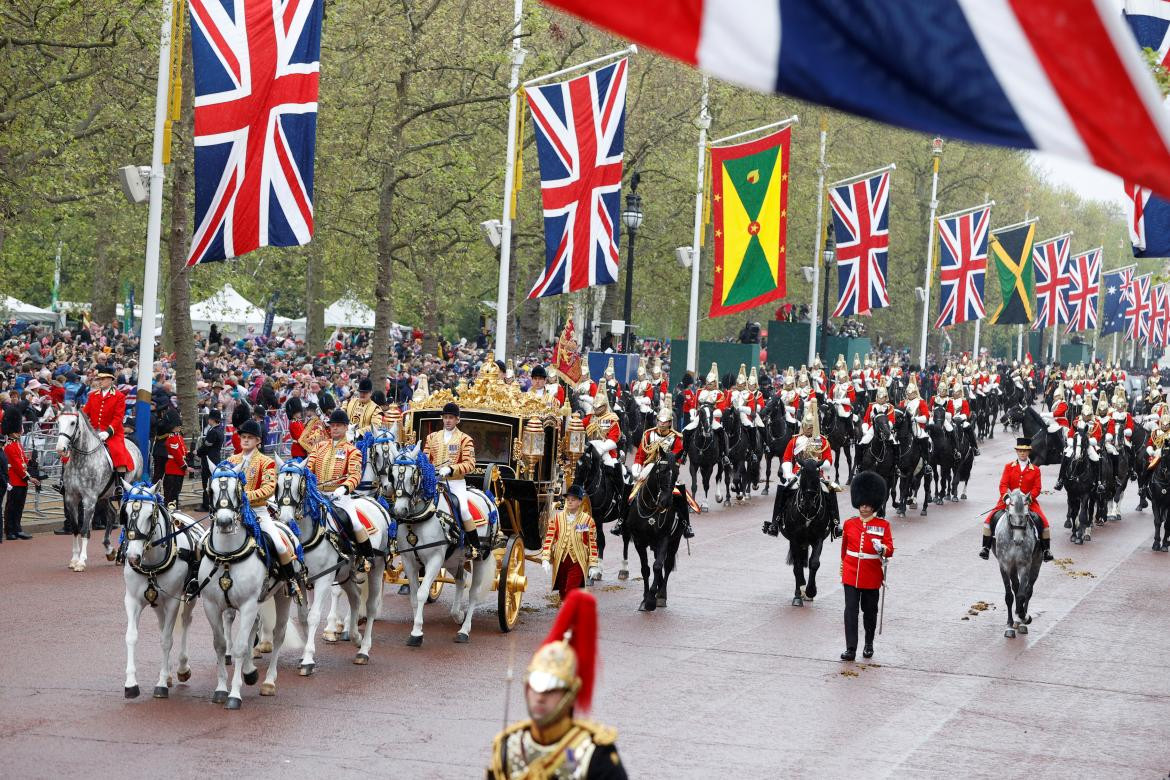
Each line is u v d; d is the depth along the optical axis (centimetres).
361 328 17738
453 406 4153
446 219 10294
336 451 3872
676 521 4644
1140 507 8588
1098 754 3020
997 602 5019
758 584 5216
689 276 13888
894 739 3061
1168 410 7719
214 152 4991
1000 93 1434
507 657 3788
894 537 6719
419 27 8425
